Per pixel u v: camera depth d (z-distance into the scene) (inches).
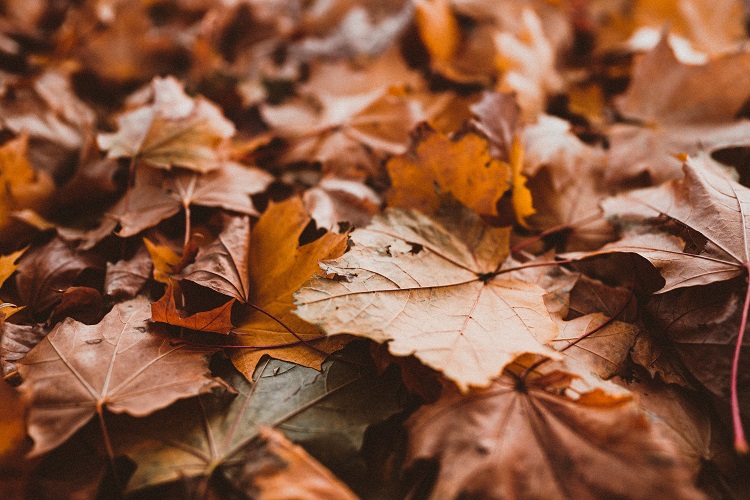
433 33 25.3
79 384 16.7
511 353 16.6
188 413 16.8
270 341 17.8
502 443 15.8
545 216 20.6
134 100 24.1
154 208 20.0
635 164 21.3
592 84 24.9
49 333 17.5
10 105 22.1
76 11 27.9
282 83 26.7
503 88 23.0
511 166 20.1
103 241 19.8
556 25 27.5
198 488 15.9
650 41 25.4
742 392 16.7
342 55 28.0
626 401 16.0
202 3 30.1
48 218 20.8
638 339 17.8
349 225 19.7
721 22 26.2
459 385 15.9
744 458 16.6
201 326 17.6
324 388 17.2
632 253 18.6
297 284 18.3
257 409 16.9
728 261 17.5
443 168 20.0
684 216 18.3
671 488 14.9
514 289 18.2
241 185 20.7
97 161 21.3
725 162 20.8
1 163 20.3
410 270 18.0
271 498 15.5
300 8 32.9
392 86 22.7
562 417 16.1
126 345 17.4
